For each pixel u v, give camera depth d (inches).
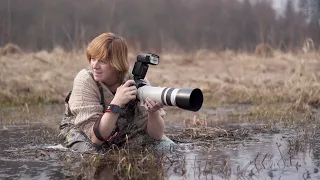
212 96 302.8
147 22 1249.4
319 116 215.8
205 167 117.6
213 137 163.6
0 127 190.7
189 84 333.1
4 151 141.0
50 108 259.9
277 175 112.0
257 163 123.9
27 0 1079.0
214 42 1015.0
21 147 147.3
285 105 247.6
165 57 498.3
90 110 136.9
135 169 115.6
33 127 190.9
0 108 258.1
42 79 327.6
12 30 837.8
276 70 398.6
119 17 1161.4
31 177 111.2
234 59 487.5
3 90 286.5
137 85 133.2
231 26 1082.7
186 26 1194.0
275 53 506.6
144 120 143.3
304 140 156.4
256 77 343.9
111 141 140.8
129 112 141.7
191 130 171.5
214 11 1186.6
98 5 1142.3
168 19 1249.4
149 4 1277.1
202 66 443.5
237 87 311.0
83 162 125.2
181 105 120.2
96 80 136.5
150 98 127.6
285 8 658.8
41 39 967.0
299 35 611.2
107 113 132.4
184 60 476.4
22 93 291.6
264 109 230.2
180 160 127.3
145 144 145.2
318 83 279.7
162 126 142.6
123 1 1242.0
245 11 1064.2
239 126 190.4
